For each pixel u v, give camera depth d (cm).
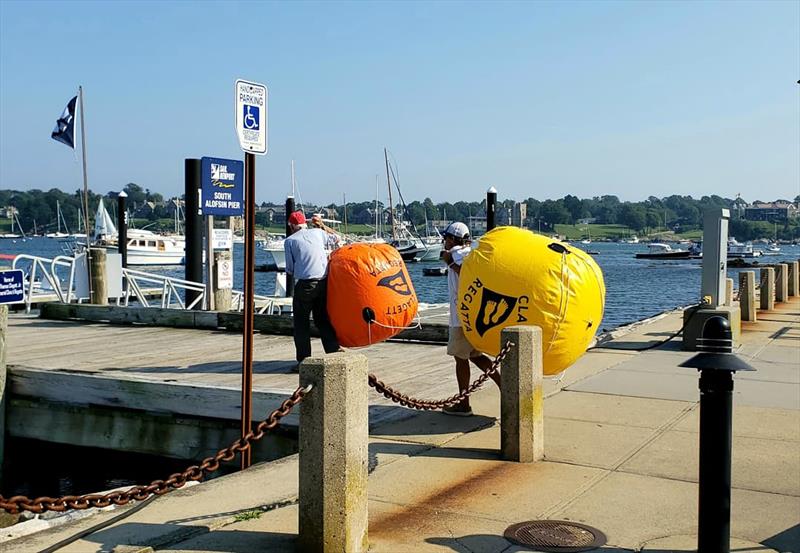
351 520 473
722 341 478
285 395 865
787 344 1411
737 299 2488
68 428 1010
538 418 694
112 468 1052
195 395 924
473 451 720
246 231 696
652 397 951
